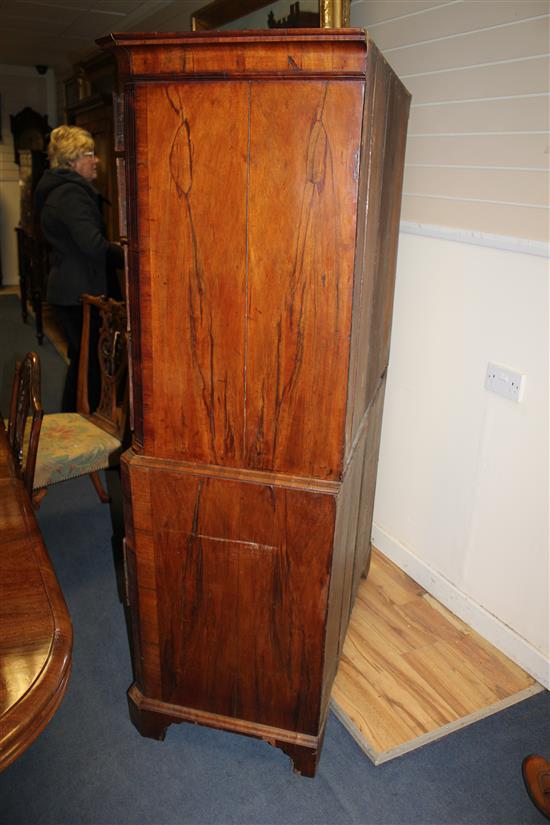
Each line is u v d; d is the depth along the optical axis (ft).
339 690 6.01
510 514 6.22
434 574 7.28
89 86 15.11
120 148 3.92
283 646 4.80
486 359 6.18
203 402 4.24
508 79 5.41
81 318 10.32
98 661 6.32
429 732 5.60
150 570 4.78
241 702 5.15
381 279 5.09
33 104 21.48
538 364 5.67
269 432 4.22
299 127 3.47
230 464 4.38
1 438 5.65
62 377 14.05
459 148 6.01
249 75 3.41
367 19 6.77
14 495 4.63
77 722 5.64
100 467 7.69
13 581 3.73
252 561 4.56
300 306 3.85
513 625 6.41
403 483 7.54
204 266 3.89
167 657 5.11
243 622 4.80
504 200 5.69
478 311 6.18
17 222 23.03
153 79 3.53
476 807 5.01
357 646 6.56
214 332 4.03
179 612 4.89
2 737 2.79
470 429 6.50
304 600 4.59
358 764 5.35
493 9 5.41
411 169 6.60
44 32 14.43
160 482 4.46
